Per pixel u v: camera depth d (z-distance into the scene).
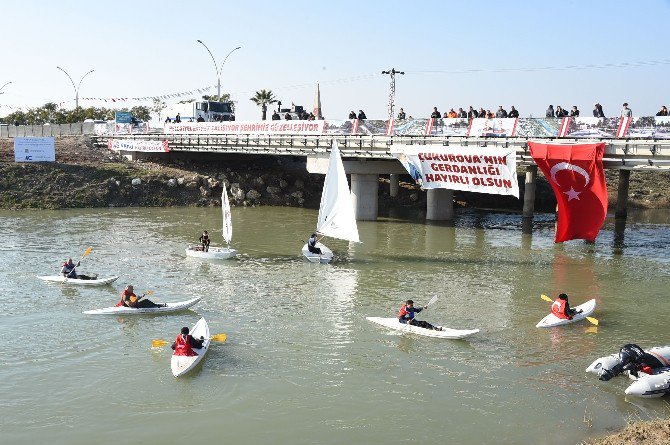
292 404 19.34
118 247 42.19
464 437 17.50
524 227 51.12
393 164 55.38
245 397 19.77
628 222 56.69
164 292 31.14
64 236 45.81
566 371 21.91
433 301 26.38
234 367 22.00
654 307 29.44
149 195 64.38
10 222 51.66
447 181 44.22
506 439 17.39
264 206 65.06
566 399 19.75
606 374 21.05
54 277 32.97
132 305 27.44
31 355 22.78
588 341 24.91
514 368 22.17
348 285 33.06
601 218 36.41
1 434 17.42
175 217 56.56
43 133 87.81
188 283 33.00
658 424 17.09
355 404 19.39
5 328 25.48
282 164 76.44
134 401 19.42
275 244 44.47
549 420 18.42
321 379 21.11
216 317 27.38
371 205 56.62
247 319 27.16
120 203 62.59
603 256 40.94
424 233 49.81
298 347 23.94
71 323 26.25
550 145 36.31
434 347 24.11
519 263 38.72
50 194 61.38
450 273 36.03
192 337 22.56
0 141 76.12
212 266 37.09
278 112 69.38
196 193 65.81
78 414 18.59
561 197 37.34
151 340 24.48
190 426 17.98
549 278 34.88
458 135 43.91
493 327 26.52
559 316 27.00
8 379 20.80
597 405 19.34
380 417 18.59
